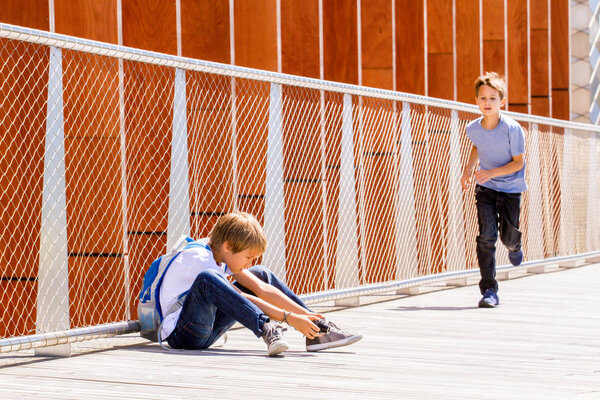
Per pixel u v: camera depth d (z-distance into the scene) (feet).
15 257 26.66
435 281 29.60
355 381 14.10
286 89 29.43
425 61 42.63
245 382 13.94
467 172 26.53
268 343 16.44
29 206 26.66
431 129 29.96
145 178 28.17
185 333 17.30
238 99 28.17
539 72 59.52
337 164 31.60
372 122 27.71
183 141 19.88
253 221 17.49
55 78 17.08
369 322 22.21
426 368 15.42
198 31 31.45
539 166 38.11
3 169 26.78
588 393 13.26
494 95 25.13
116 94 24.84
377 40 40.70
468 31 47.96
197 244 17.76
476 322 22.24
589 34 79.71
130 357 16.61
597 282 33.96
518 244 26.50
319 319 17.33
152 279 17.99
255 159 27.30
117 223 24.91
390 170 28.12
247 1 32.27
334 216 31.73
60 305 17.04
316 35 35.76
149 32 29.60
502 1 51.34
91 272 25.09
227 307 16.65
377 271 29.12
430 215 30.19
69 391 13.23
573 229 41.55
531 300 27.63
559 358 16.63
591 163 43.29
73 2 26.81
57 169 17.16
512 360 16.37
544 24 59.36
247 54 32.24
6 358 16.71
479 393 13.19
